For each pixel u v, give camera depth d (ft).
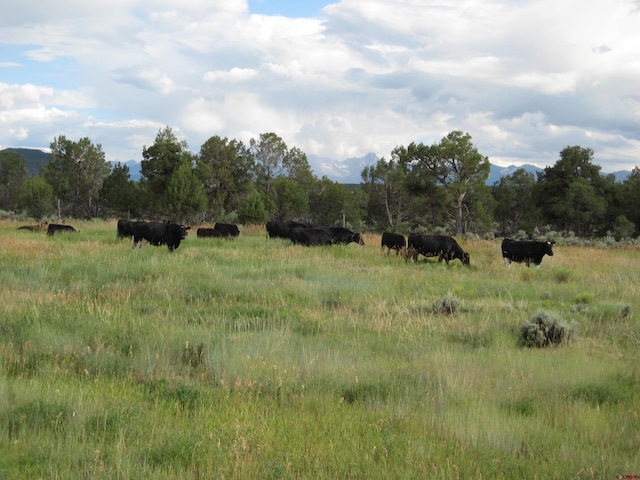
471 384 22.88
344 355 27.02
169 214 117.91
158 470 14.55
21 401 18.90
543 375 24.68
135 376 23.16
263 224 110.11
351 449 16.57
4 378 20.30
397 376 23.85
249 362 24.57
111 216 169.99
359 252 71.82
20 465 14.51
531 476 15.35
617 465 15.97
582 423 19.36
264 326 32.19
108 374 23.30
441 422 18.99
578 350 29.53
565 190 163.12
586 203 157.58
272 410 19.80
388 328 33.63
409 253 67.26
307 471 15.21
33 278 43.24
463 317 37.01
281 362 24.82
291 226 86.69
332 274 51.70
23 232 82.99
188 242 76.43
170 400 20.30
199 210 115.65
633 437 18.48
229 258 58.85
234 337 28.99
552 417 20.31
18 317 30.83
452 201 142.10
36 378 21.49
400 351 28.99
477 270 61.98
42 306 33.58
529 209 197.47
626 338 32.58
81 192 178.50
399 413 19.75
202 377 23.61
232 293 41.83
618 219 150.61
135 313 34.14
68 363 24.03
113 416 17.72
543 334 31.22
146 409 19.12
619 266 64.90
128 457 15.06
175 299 39.42
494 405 20.85
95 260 51.60
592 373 25.09
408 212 167.63
